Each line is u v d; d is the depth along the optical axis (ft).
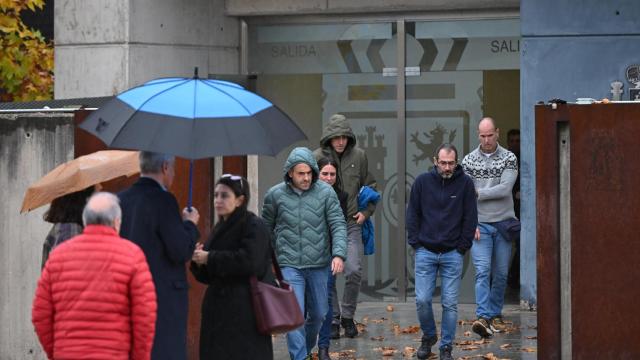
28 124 60.90
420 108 86.22
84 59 80.94
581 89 78.59
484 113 85.15
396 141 86.63
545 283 55.77
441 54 85.66
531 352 66.28
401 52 86.17
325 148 72.74
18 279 61.62
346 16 87.04
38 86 89.56
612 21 78.13
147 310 39.81
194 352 59.16
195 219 46.39
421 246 64.23
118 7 79.87
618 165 54.54
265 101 45.14
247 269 48.32
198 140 42.45
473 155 74.08
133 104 43.45
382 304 85.56
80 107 62.08
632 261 54.60
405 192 86.58
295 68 88.28
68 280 39.78
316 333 61.11
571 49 78.54
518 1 82.69
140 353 39.93
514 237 73.10
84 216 40.45
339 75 87.61
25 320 61.67
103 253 39.91
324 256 60.23
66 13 81.30
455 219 63.87
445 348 63.87
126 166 49.11
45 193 47.93
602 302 54.85
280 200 60.18
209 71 86.38
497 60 84.74
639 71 77.87
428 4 84.38
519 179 83.51
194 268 49.44
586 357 55.11
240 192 48.98
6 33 88.28
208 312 48.98
